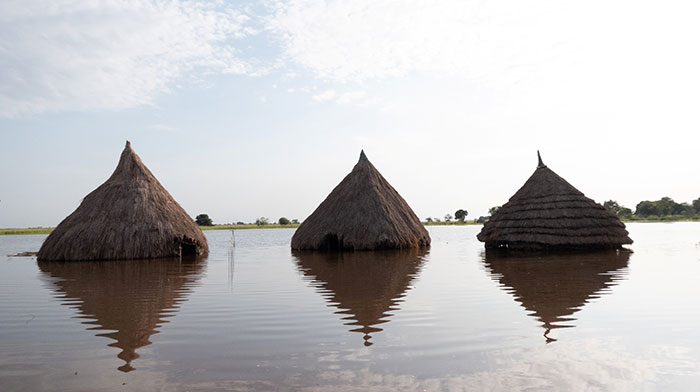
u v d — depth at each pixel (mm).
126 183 20562
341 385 4438
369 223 22422
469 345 5715
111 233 18844
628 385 4426
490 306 8062
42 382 4609
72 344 5949
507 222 21406
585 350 5480
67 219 20297
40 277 13203
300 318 7277
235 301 8844
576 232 19406
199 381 4578
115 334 6430
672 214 111438
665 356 5250
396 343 5824
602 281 10883
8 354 5531
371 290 10023
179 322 7105
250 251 24406
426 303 8414
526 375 4684
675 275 11781
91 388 4434
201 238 21750
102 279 12570
